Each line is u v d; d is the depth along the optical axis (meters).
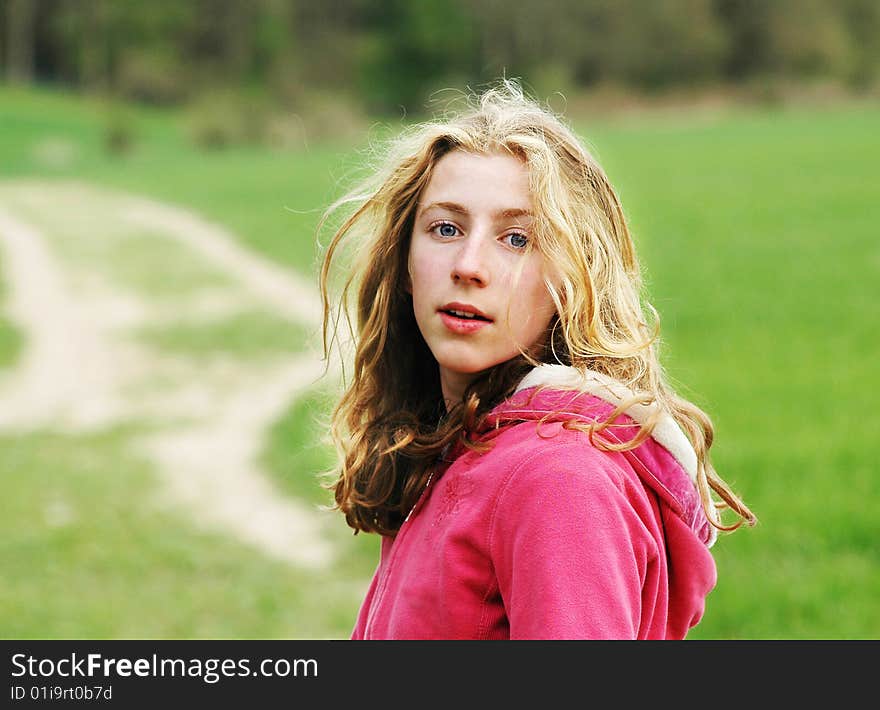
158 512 15.62
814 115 129.62
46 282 40.28
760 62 176.50
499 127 3.14
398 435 3.38
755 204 53.12
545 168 3.00
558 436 2.83
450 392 3.32
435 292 3.04
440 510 3.01
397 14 177.12
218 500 16.20
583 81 174.75
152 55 167.88
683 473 3.00
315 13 180.88
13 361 27.72
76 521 15.19
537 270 3.03
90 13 169.62
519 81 3.69
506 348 3.04
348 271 3.63
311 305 34.75
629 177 66.81
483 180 3.04
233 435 20.11
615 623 2.55
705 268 36.56
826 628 10.24
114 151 115.06
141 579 12.95
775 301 30.52
